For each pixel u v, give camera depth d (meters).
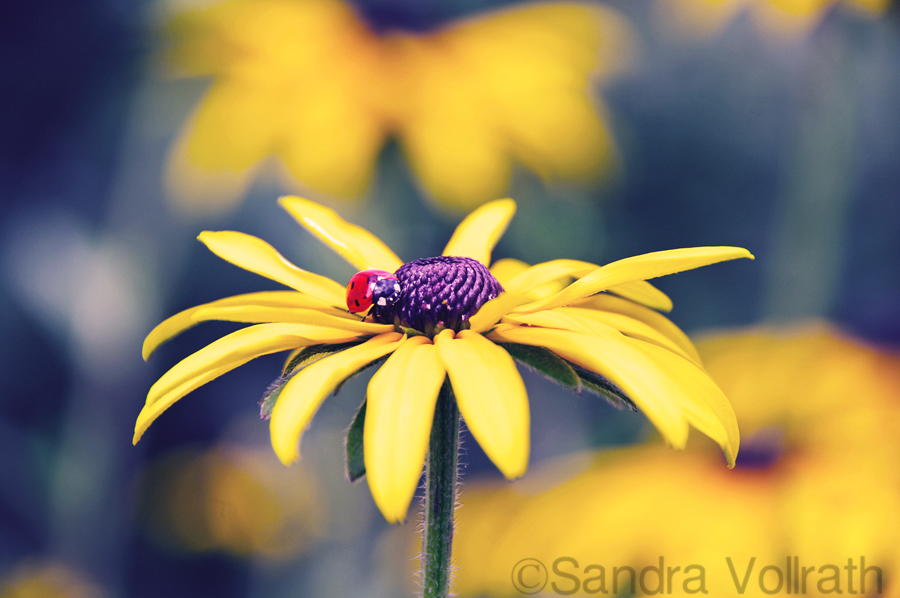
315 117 0.53
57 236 0.59
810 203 0.56
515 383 0.38
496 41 0.57
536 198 0.62
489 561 0.45
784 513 0.44
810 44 0.56
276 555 0.65
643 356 0.38
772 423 0.46
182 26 0.57
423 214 0.57
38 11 0.62
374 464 0.38
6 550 0.58
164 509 0.66
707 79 0.86
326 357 0.39
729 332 0.50
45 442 0.59
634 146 0.83
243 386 0.81
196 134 0.54
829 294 0.55
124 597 0.60
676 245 0.84
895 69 0.72
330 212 0.43
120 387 0.58
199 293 0.76
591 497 0.46
